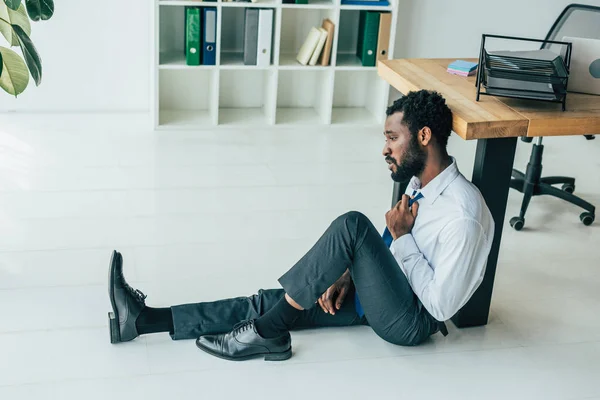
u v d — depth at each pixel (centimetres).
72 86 459
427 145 233
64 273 290
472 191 235
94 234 321
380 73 305
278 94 491
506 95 245
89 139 425
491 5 495
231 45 474
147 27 454
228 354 244
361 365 247
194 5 434
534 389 241
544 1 502
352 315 262
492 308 285
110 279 243
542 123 236
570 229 356
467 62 296
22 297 273
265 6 438
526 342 265
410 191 253
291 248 323
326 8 452
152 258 306
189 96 477
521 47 512
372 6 451
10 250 303
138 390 229
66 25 443
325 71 465
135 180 377
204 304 256
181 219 341
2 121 440
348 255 233
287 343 246
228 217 346
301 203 366
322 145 444
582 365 255
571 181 387
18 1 309
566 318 282
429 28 492
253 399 228
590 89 266
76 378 233
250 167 405
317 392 233
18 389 227
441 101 232
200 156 414
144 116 467
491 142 243
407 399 232
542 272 314
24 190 356
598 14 376
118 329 247
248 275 298
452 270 229
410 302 242
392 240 261
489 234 235
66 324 260
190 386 232
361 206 368
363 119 485
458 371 247
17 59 336
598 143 466
